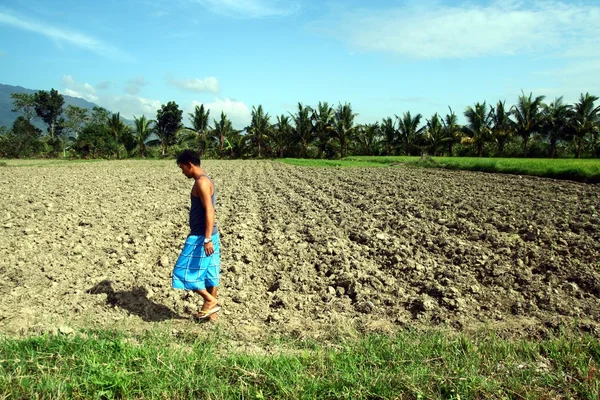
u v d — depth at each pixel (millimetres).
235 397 3492
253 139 62125
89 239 8789
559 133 43281
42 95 73125
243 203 13953
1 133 60656
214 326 5039
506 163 25703
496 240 8039
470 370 3762
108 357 3881
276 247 8258
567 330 4762
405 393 3553
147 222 10648
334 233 9195
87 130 57219
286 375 3723
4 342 4156
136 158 59500
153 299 5816
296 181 21453
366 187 17453
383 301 5801
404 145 54906
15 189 16891
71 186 18297
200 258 5039
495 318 5199
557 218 9625
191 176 5113
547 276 6375
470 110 48156
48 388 3441
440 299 5746
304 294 6145
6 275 6500
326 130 57125
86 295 5777
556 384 3639
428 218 10492
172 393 3531
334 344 4523
